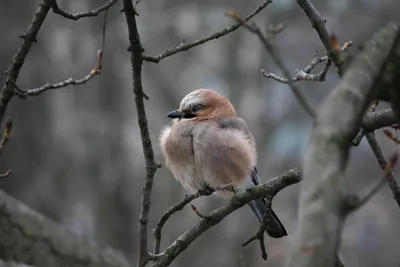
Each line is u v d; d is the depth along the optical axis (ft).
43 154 50.80
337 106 9.93
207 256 52.65
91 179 53.78
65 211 51.39
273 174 54.80
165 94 57.47
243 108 56.18
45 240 26.94
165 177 54.95
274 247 53.67
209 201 54.39
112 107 55.31
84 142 53.88
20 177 49.93
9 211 26.48
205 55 59.21
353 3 57.00
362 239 53.47
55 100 52.85
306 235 8.84
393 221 53.93
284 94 56.65
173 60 58.49
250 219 53.52
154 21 57.82
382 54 10.48
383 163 17.08
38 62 51.03
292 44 59.82
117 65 55.31
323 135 9.69
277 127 55.83
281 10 57.11
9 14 49.01
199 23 58.54
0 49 48.24
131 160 58.49
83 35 54.29
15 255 26.30
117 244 53.93
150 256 17.44
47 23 51.98
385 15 55.93
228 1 57.93
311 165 9.44
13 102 49.90
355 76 10.19
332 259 8.68
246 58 56.95
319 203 9.04
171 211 17.42
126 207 54.75
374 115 14.25
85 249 27.78
